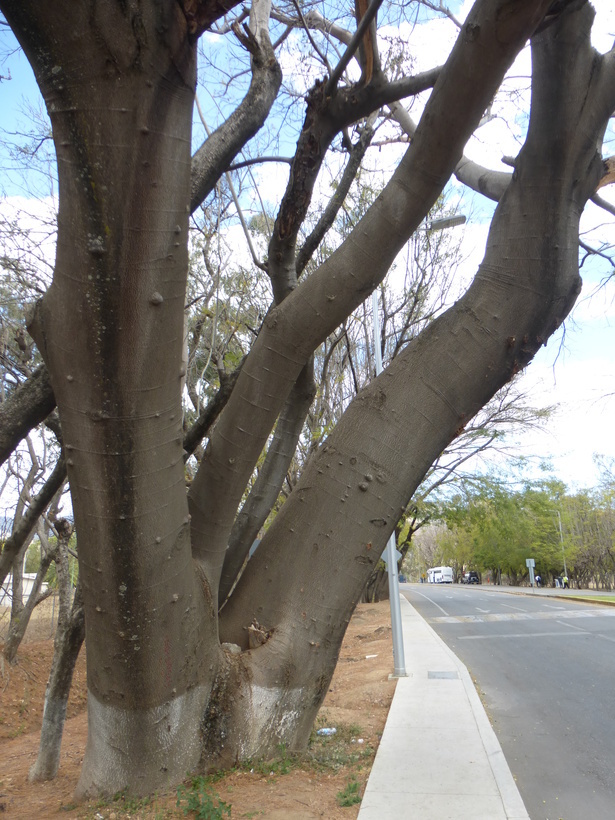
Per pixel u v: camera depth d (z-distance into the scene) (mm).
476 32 3131
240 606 4605
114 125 2586
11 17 2500
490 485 27844
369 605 31750
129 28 2498
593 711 8055
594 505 55781
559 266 4191
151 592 3502
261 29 5027
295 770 4820
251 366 4066
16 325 7223
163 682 3955
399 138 7430
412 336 13883
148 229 2748
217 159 4664
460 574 103188
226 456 4156
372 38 4176
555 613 23375
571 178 4133
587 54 3961
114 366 2953
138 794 4281
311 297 3865
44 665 12859
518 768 5977
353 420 4328
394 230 3711
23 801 5328
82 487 3250
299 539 4445
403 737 6738
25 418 3436
